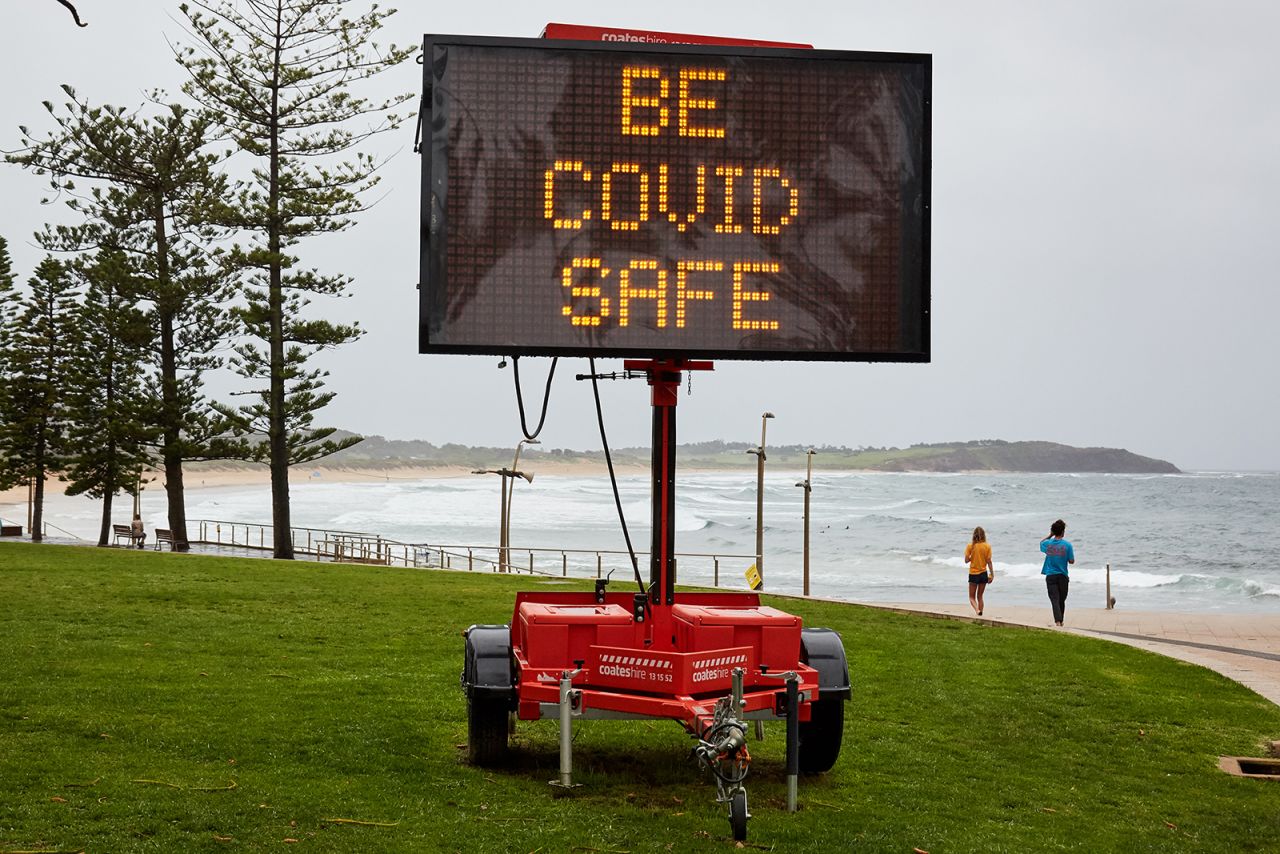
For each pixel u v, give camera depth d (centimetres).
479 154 716
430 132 711
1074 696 1152
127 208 4041
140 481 4475
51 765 712
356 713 921
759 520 3148
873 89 747
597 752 844
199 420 3856
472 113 716
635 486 19750
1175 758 915
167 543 4275
